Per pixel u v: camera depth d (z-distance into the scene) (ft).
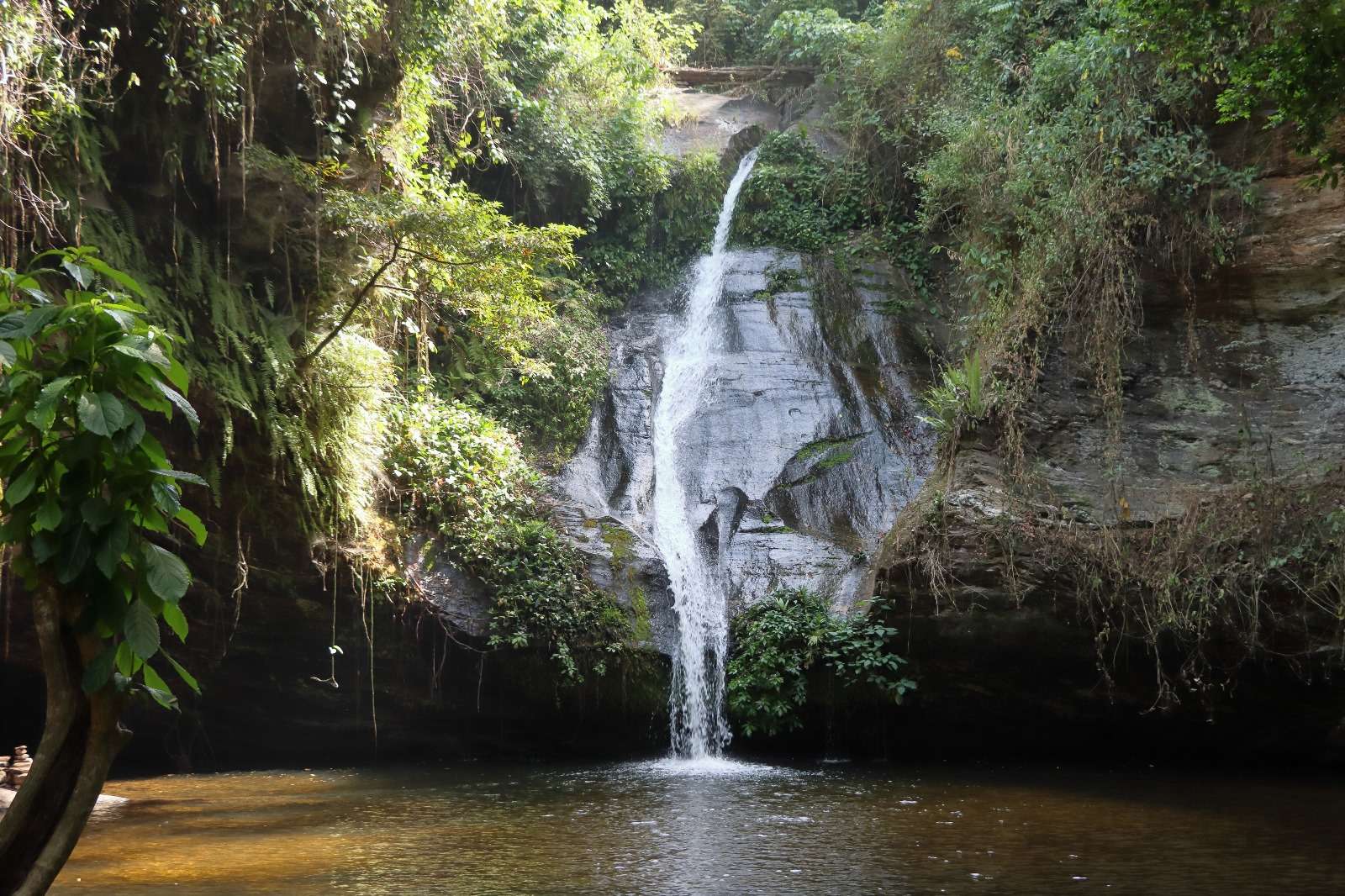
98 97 31.40
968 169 48.88
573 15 60.18
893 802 29.96
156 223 33.53
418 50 39.60
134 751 39.24
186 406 9.19
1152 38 32.17
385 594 38.01
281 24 34.76
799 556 44.98
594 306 58.54
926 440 49.96
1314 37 27.55
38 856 8.30
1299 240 41.34
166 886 19.88
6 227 27.37
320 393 36.14
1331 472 35.99
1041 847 23.44
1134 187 43.11
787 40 74.43
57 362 8.90
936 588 38.14
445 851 23.22
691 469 49.70
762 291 58.65
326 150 37.70
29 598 34.32
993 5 53.62
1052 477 40.93
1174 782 34.09
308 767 39.42
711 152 65.82
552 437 51.47
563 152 58.13
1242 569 35.14
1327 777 35.22
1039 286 42.91
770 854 22.84
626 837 24.86
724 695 41.52
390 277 40.81
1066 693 38.75
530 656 39.99
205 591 35.94
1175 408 41.91
